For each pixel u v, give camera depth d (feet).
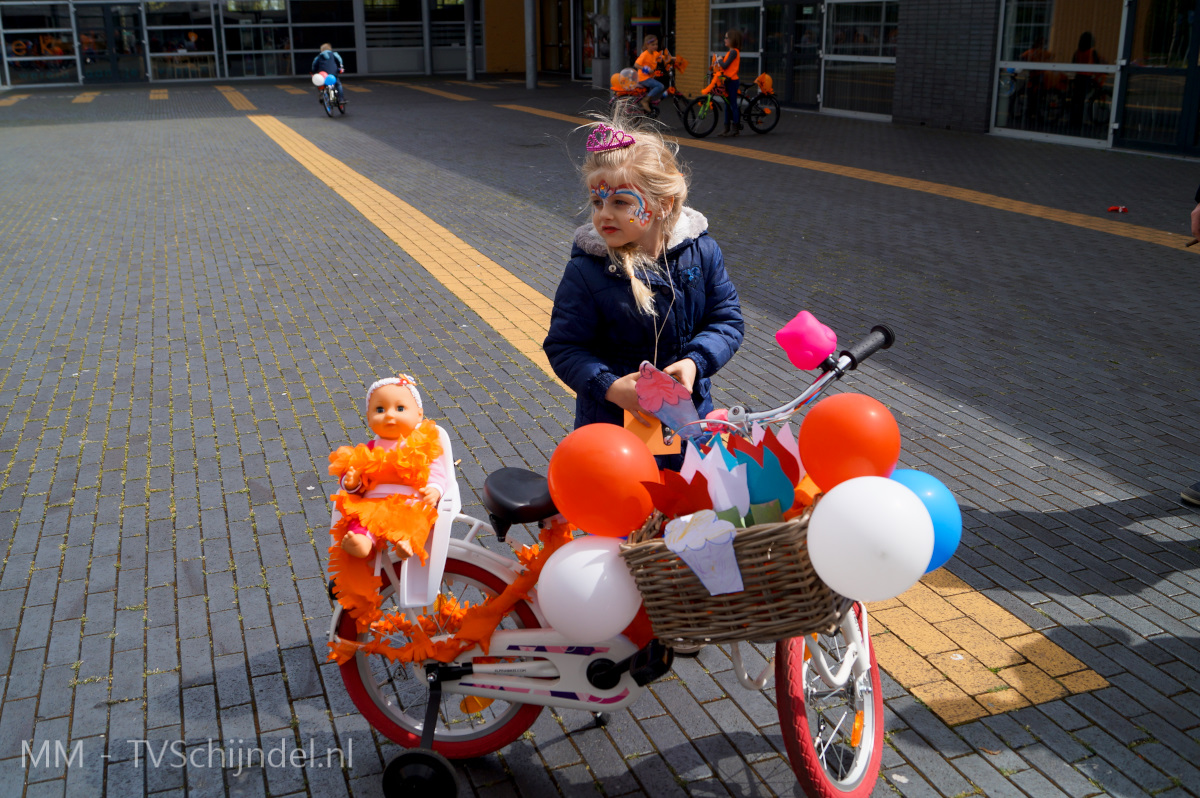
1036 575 12.25
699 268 8.87
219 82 108.47
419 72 115.85
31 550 13.24
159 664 10.82
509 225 34.06
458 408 18.04
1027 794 8.80
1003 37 52.21
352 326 23.15
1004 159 45.29
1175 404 17.42
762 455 7.23
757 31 71.82
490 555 8.90
